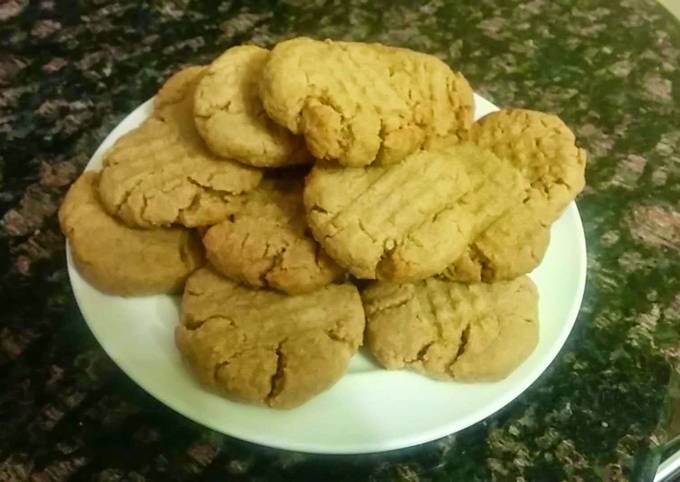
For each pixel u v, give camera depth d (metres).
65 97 0.28
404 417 0.20
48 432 0.21
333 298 0.21
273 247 0.21
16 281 0.24
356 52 0.23
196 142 0.23
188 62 0.30
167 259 0.22
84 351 0.23
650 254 0.26
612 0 0.33
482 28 0.32
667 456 0.22
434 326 0.21
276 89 0.21
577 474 0.21
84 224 0.22
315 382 0.20
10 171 0.26
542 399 0.23
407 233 0.21
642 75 0.31
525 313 0.22
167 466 0.21
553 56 0.31
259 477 0.21
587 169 0.28
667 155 0.28
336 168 0.21
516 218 0.22
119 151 0.23
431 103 0.23
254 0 0.32
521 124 0.25
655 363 0.23
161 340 0.21
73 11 0.31
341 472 0.21
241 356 0.20
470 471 0.21
